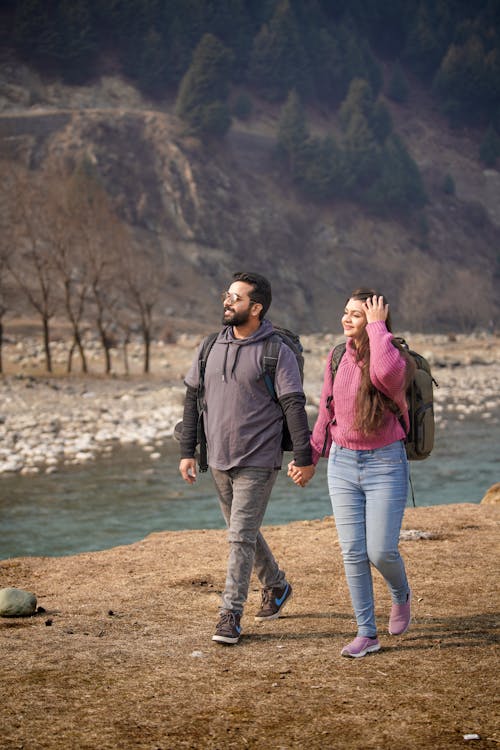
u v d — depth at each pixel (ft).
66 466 68.33
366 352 15.40
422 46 613.93
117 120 350.43
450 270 406.41
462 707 13.16
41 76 417.28
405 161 428.15
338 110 517.14
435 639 16.85
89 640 17.16
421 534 28.07
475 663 15.26
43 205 143.33
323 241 374.84
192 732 12.39
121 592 21.76
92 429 88.79
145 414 99.60
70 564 25.93
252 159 396.16
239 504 16.97
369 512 15.57
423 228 415.64
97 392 118.93
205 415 17.43
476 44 586.45
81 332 183.93
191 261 317.83
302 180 393.50
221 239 334.85
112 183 325.83
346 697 13.73
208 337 17.61
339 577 22.80
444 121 556.92
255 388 16.76
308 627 18.04
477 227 448.65
